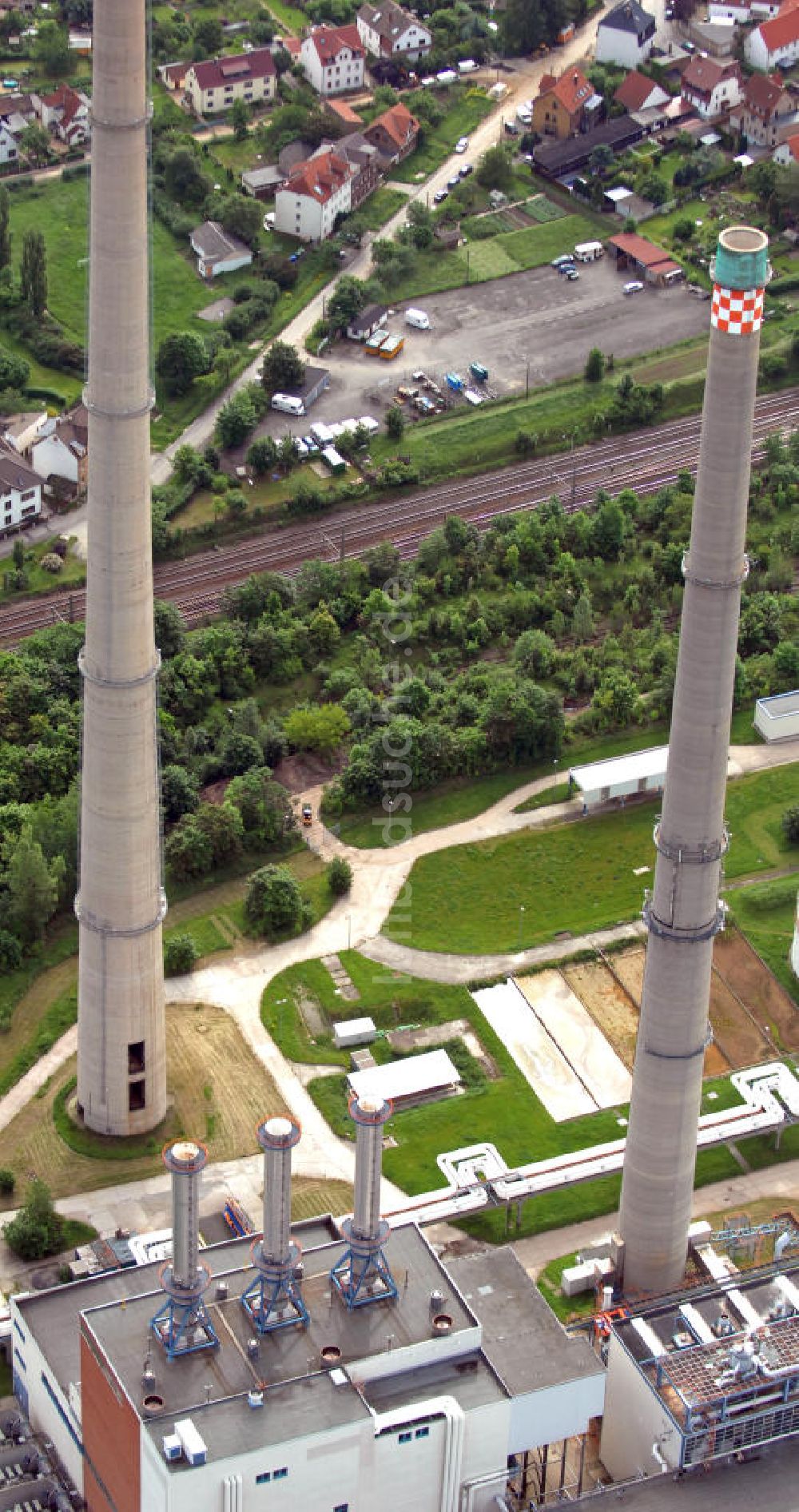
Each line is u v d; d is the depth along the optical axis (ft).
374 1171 649.20
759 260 617.62
